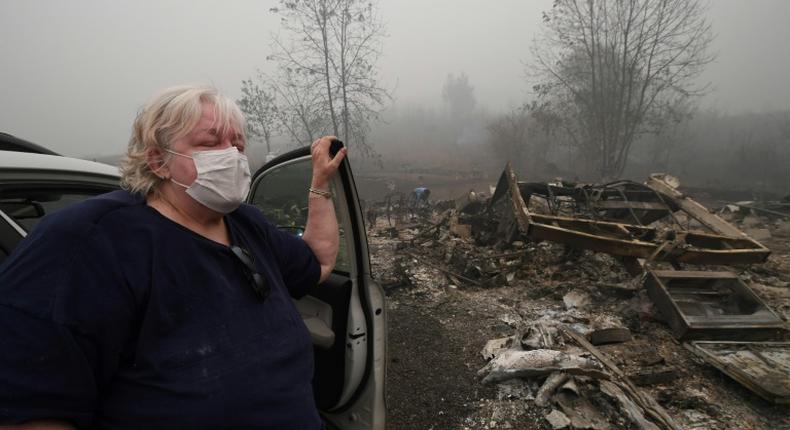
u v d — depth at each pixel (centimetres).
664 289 432
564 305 507
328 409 224
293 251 148
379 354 207
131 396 93
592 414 299
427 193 1448
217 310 104
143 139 107
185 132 106
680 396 324
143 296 92
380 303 208
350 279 203
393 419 312
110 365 90
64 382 82
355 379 204
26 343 77
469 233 832
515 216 698
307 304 229
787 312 486
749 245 551
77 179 176
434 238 820
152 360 93
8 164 151
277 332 117
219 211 114
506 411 313
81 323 83
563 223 619
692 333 393
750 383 320
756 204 1103
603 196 802
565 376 328
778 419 300
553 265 638
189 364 96
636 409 297
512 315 488
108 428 94
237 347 105
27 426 78
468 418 311
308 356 128
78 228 88
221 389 100
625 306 477
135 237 95
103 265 88
